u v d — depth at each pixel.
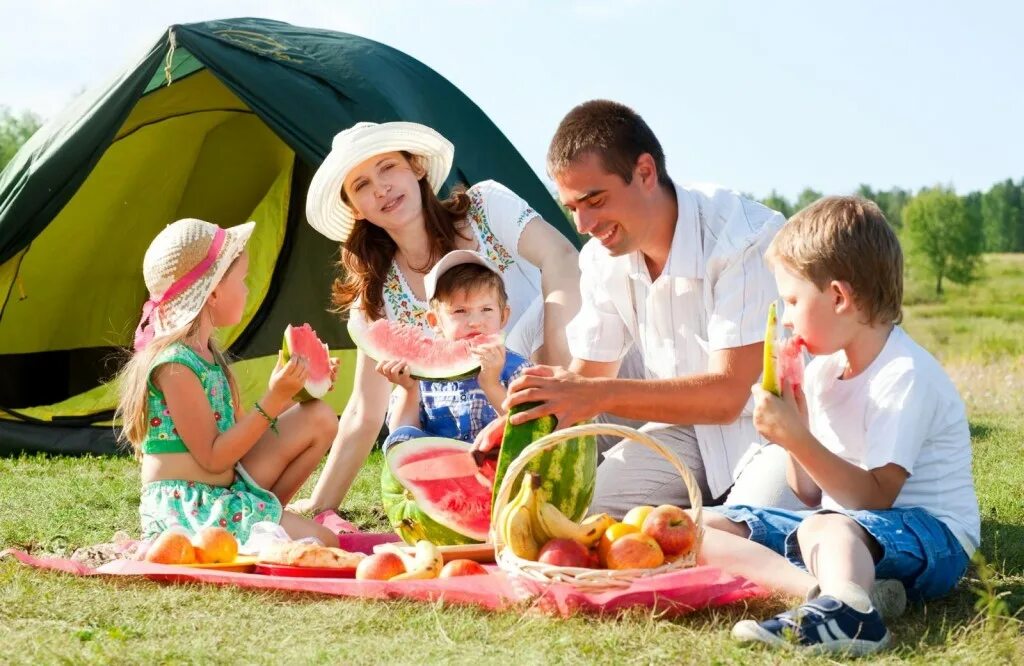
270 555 4.38
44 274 10.24
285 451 5.43
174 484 5.07
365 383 5.95
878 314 4.04
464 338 5.20
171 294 5.24
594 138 4.55
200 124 10.28
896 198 61.06
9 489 6.77
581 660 3.26
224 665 3.20
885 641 3.46
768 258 4.23
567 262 5.90
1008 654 3.37
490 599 3.80
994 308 46.28
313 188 5.81
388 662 3.21
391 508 4.83
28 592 3.94
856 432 4.13
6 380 10.21
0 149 38.91
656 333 5.10
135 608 3.78
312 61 8.61
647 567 3.84
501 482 4.16
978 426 9.02
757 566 4.01
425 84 9.27
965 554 4.02
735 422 5.01
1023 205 62.00
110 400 9.13
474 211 6.06
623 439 5.39
